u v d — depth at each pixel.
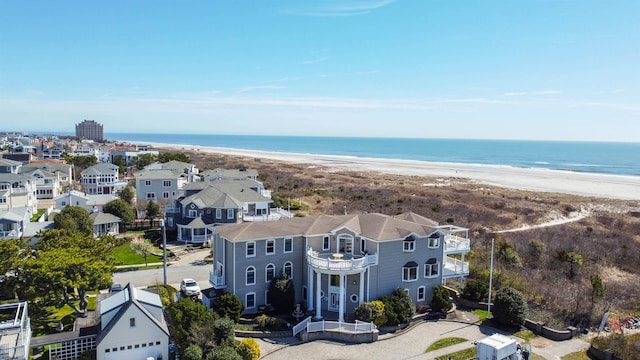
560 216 85.94
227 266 42.50
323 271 40.12
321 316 41.25
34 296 35.00
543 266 56.84
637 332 39.97
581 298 44.75
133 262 57.88
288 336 38.00
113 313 31.67
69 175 114.56
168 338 32.06
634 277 54.41
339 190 119.94
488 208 93.31
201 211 68.19
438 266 45.41
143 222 77.12
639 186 133.38
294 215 84.31
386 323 39.72
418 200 100.69
